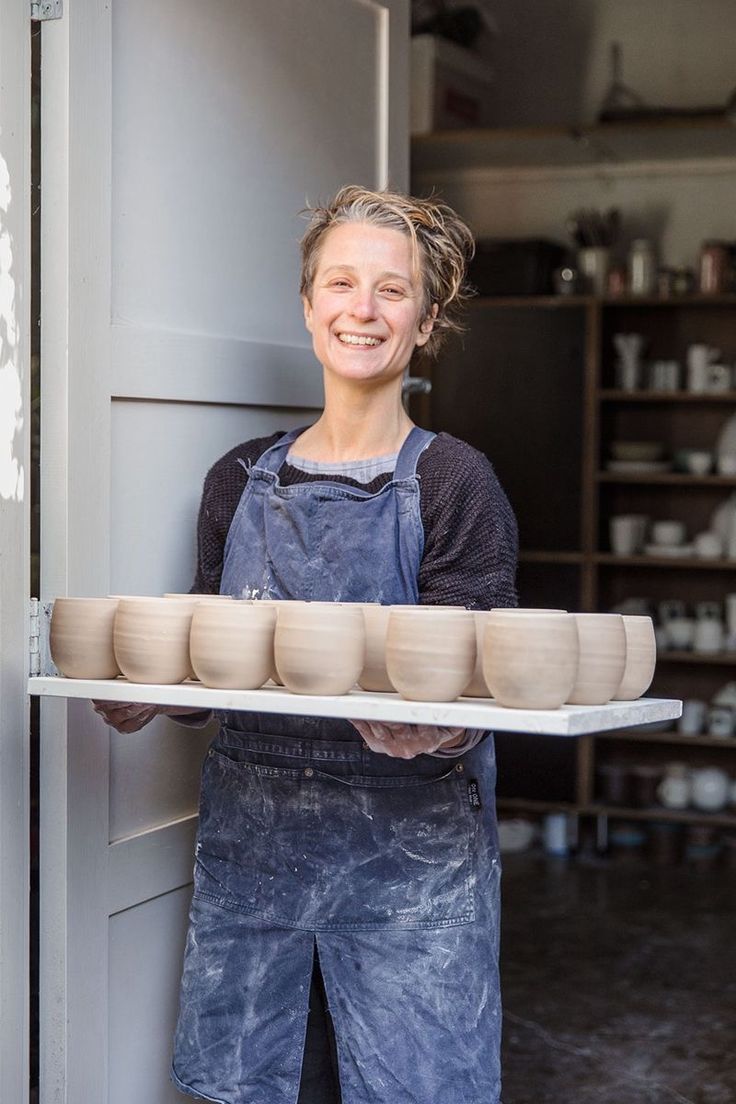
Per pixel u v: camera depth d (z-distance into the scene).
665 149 5.46
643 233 5.79
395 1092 1.78
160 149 2.05
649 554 5.53
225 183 2.20
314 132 2.43
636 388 5.55
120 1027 2.00
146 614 1.65
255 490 1.96
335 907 1.81
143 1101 2.05
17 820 1.81
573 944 4.29
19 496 1.80
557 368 5.49
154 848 2.05
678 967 4.09
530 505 5.55
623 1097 3.21
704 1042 3.54
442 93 5.34
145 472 2.04
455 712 1.46
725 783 5.42
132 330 1.98
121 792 2.01
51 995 1.88
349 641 1.56
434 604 1.83
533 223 5.89
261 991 1.86
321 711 1.51
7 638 1.79
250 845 1.88
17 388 1.79
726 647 5.55
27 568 1.81
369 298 1.86
